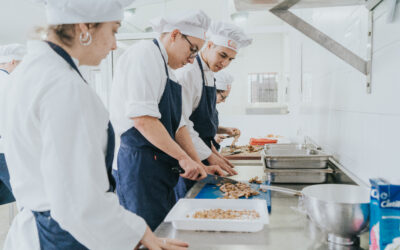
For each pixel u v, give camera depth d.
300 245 0.80
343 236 0.79
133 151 1.47
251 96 4.93
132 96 1.33
